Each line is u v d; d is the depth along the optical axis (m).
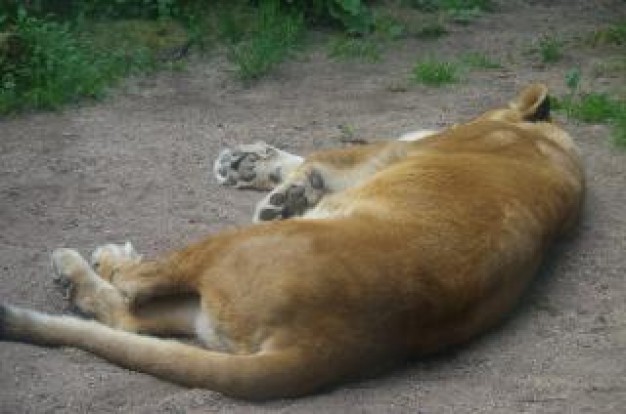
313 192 10.12
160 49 15.78
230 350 7.98
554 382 8.36
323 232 8.04
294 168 11.53
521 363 8.62
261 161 11.72
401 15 17.92
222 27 16.30
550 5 19.11
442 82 15.27
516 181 9.33
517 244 8.80
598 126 13.78
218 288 7.98
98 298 8.78
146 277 8.44
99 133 13.20
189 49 15.90
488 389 8.20
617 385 8.37
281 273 7.80
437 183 8.89
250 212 11.18
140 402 7.75
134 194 11.58
